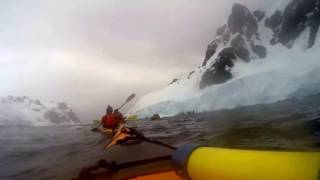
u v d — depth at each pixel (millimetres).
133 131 7074
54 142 8672
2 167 7242
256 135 7590
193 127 8820
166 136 8344
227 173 3164
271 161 2957
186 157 3656
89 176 4660
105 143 7984
